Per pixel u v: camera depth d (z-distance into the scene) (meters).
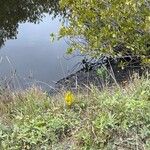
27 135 4.43
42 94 5.24
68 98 4.77
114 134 4.34
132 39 6.20
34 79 6.71
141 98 4.67
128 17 6.02
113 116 4.43
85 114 4.64
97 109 4.62
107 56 6.73
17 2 11.51
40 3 11.38
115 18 6.08
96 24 6.45
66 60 7.84
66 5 6.64
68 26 6.95
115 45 6.31
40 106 4.91
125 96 4.71
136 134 4.29
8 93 5.32
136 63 6.84
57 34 7.21
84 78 7.02
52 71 7.59
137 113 4.41
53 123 4.54
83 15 6.36
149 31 6.06
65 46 8.54
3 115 4.90
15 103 5.08
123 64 6.59
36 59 8.10
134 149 4.22
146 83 4.95
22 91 5.38
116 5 5.98
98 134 4.33
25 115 4.76
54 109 4.75
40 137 4.42
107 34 6.21
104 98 4.78
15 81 5.83
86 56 7.43
